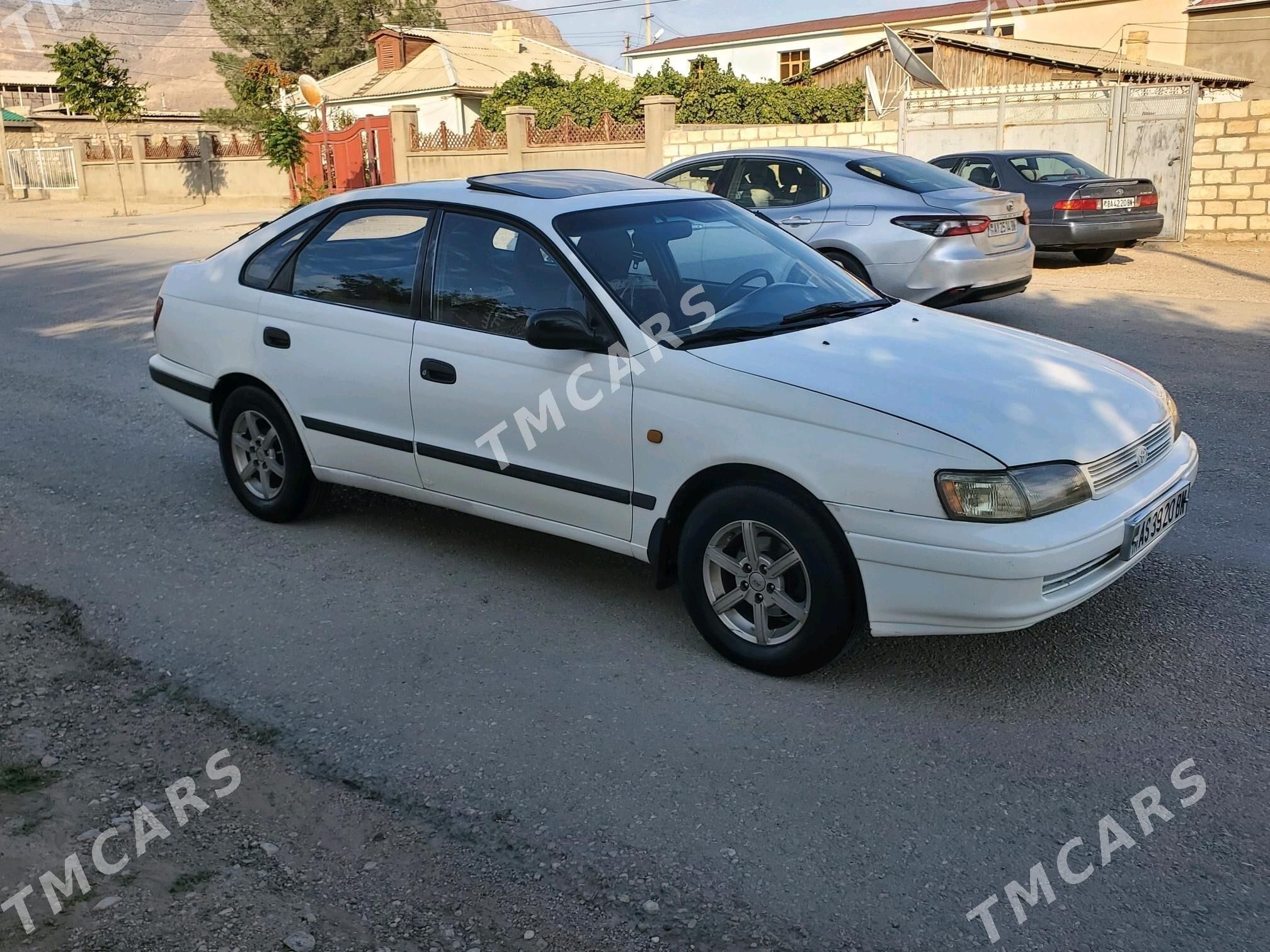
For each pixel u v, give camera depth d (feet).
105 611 14.58
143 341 33.42
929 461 11.10
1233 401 23.43
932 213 28.99
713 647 13.00
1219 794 10.11
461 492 15.06
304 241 16.87
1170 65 94.84
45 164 123.03
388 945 8.44
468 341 14.48
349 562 16.19
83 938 8.55
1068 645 13.12
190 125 149.89
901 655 13.05
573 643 13.51
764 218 16.89
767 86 94.22
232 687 12.53
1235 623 13.52
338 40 155.53
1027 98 55.11
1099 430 11.93
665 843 9.61
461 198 15.23
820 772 10.63
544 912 8.79
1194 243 51.75
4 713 12.00
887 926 8.54
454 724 11.65
